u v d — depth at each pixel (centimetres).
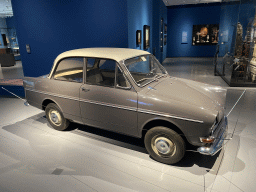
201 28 1578
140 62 318
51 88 346
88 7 532
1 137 359
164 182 243
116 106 279
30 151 313
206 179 246
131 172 262
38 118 441
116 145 326
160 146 266
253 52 622
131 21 532
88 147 322
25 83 392
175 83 313
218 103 277
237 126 380
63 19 571
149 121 260
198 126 232
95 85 299
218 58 895
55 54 619
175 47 1681
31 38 632
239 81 660
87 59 306
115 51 318
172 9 1590
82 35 565
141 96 262
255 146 311
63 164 279
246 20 619
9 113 473
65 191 231
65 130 380
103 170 266
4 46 2022
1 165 279
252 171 256
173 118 243
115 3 500
